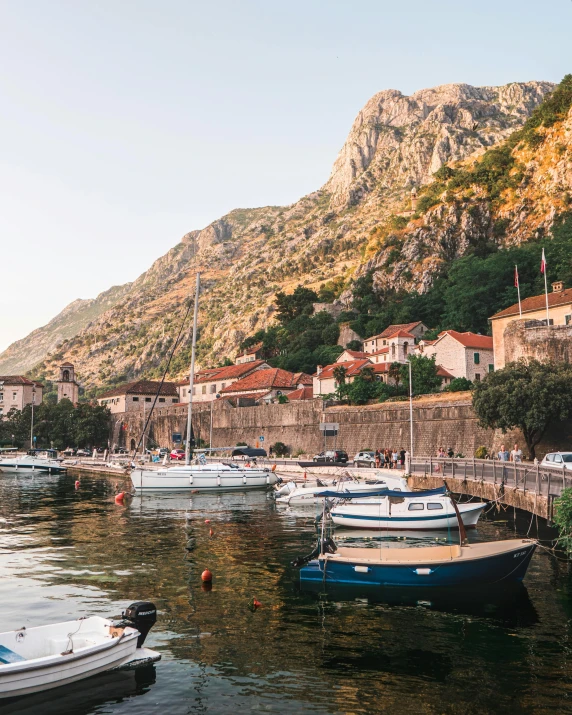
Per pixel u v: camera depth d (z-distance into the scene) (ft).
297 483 183.32
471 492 143.13
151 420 410.72
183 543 111.86
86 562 95.61
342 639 61.52
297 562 84.02
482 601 73.51
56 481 262.67
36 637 52.60
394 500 123.13
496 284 437.99
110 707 47.42
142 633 56.95
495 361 302.86
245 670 54.24
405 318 494.18
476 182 648.38
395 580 77.20
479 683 51.31
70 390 581.12
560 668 54.03
